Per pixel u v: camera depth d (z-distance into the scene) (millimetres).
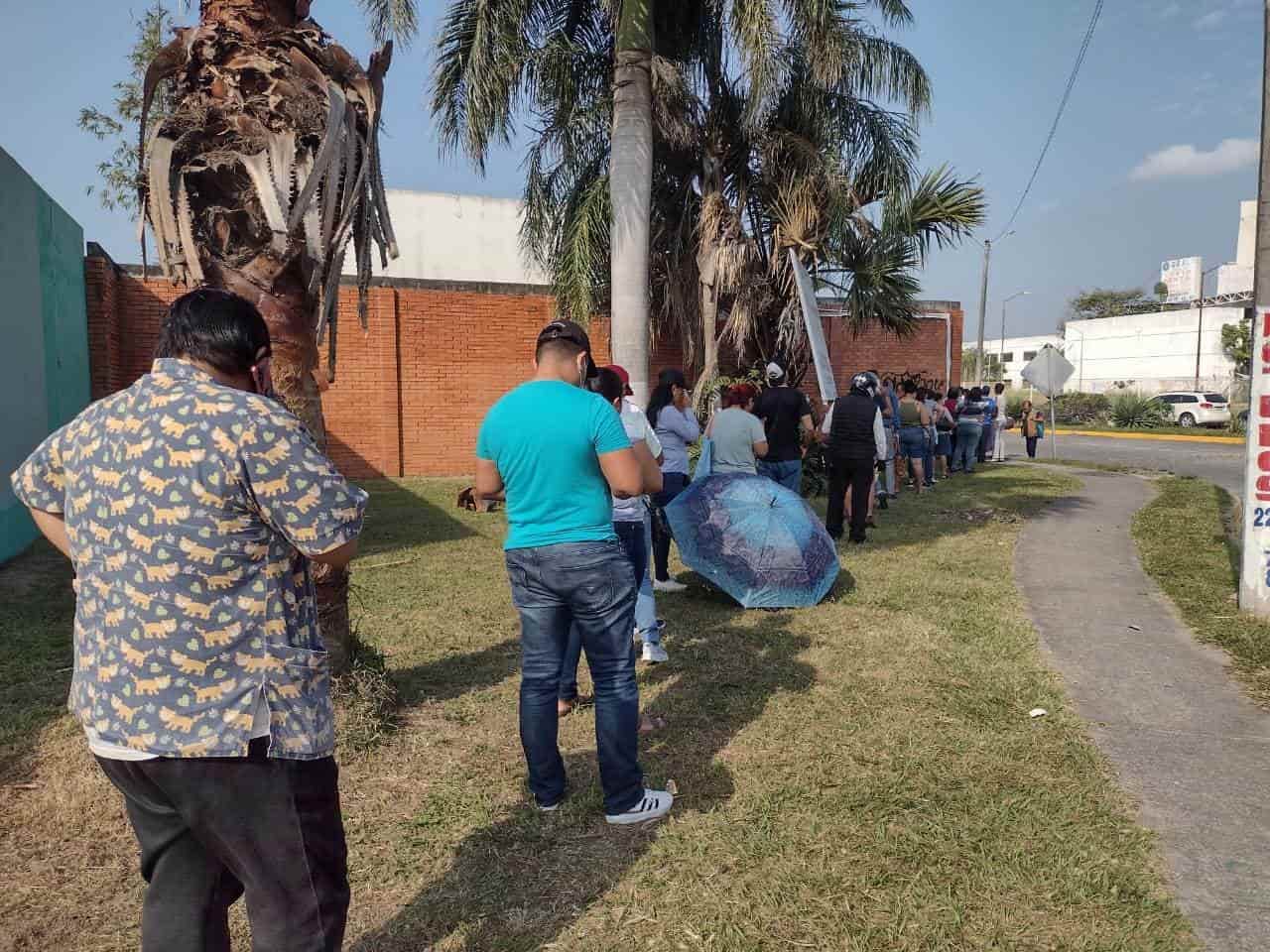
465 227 24297
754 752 3893
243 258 3617
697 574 6930
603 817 3330
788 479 8086
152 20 15602
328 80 3701
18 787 3590
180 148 3467
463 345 15273
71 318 10547
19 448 8336
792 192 12516
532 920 2705
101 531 1711
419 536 9461
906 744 3961
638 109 9094
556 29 11375
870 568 7746
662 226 13570
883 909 2740
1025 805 3383
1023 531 9852
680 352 16172
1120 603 6551
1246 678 4895
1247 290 52688
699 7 11766
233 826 1749
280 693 1767
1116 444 28281
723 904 2773
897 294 13477
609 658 3213
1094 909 2736
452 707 4430
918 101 12547
